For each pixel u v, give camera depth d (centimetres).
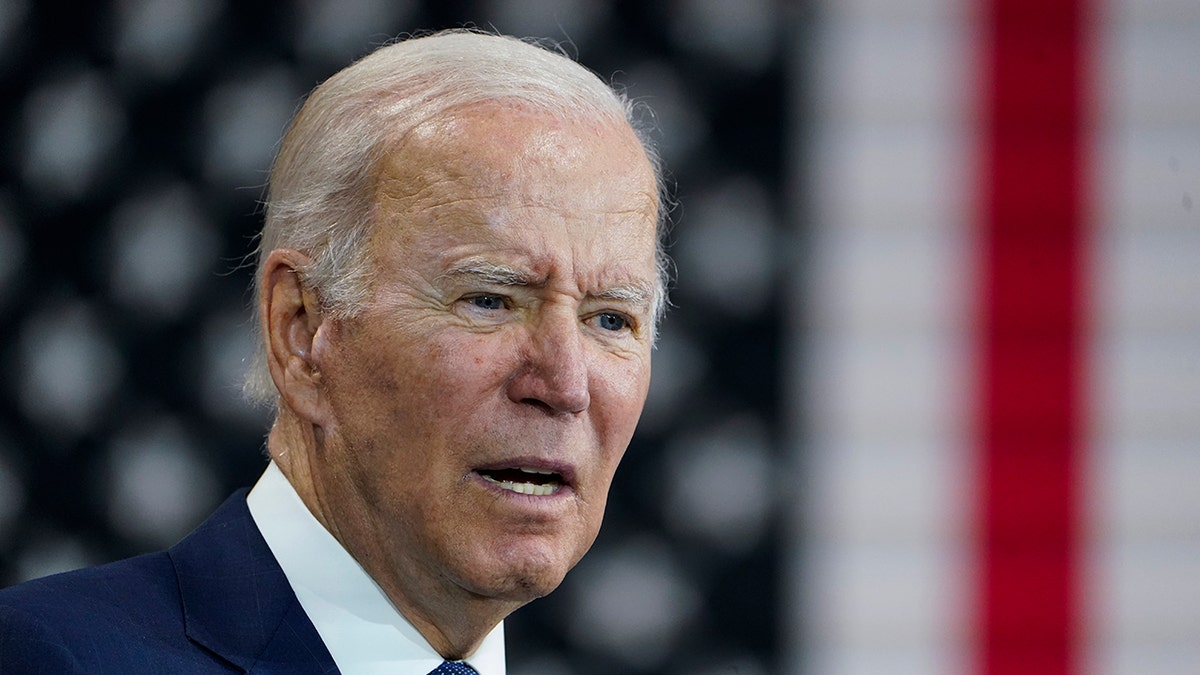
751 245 997
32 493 952
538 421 514
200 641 512
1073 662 1025
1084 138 1038
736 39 1002
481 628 555
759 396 994
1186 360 1039
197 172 968
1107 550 1028
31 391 956
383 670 535
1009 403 1026
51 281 962
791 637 993
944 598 1019
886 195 1018
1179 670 1030
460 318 512
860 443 1015
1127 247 1039
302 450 550
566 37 980
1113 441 1034
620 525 983
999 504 1022
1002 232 1031
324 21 975
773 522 990
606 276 520
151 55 973
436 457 514
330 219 530
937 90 1028
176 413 962
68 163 967
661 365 988
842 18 1017
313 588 535
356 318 521
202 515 957
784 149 1001
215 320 964
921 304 1023
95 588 519
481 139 513
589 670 974
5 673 480
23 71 969
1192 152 1043
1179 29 1045
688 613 981
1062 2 1040
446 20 972
